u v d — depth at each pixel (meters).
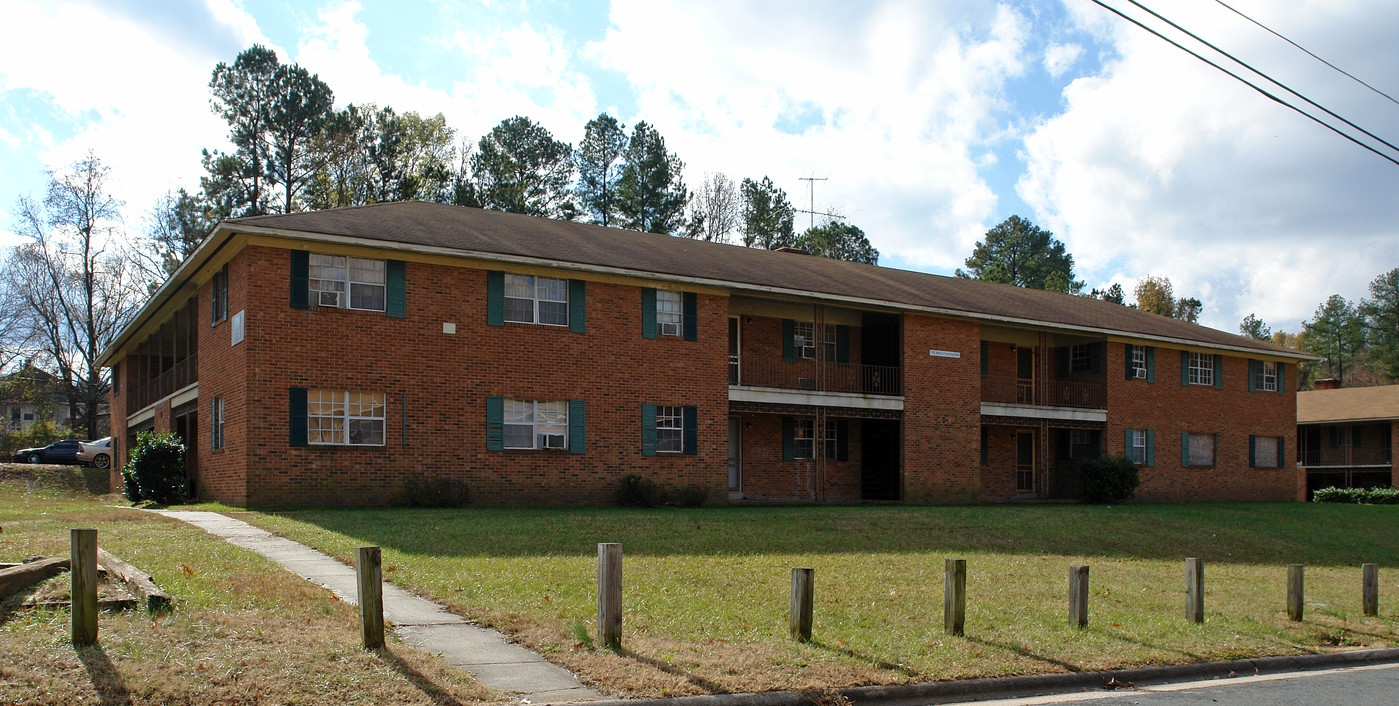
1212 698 8.98
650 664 8.40
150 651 7.43
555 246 24.70
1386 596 16.02
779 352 28.75
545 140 55.84
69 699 6.44
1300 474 48.94
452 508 20.81
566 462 23.36
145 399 32.94
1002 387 32.69
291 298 20.50
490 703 7.22
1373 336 99.94
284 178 47.69
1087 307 37.41
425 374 21.80
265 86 46.94
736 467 28.34
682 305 25.31
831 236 61.94
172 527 15.28
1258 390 37.97
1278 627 12.58
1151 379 34.44
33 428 54.22
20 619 8.07
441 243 22.03
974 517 21.80
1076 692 9.11
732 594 12.02
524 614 10.06
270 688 7.00
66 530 14.07
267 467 20.06
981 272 77.50
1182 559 18.42
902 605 12.06
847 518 20.45
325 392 20.84
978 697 8.68
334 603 9.83
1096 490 31.22
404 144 53.59
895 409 28.53
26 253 51.12
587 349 23.83
